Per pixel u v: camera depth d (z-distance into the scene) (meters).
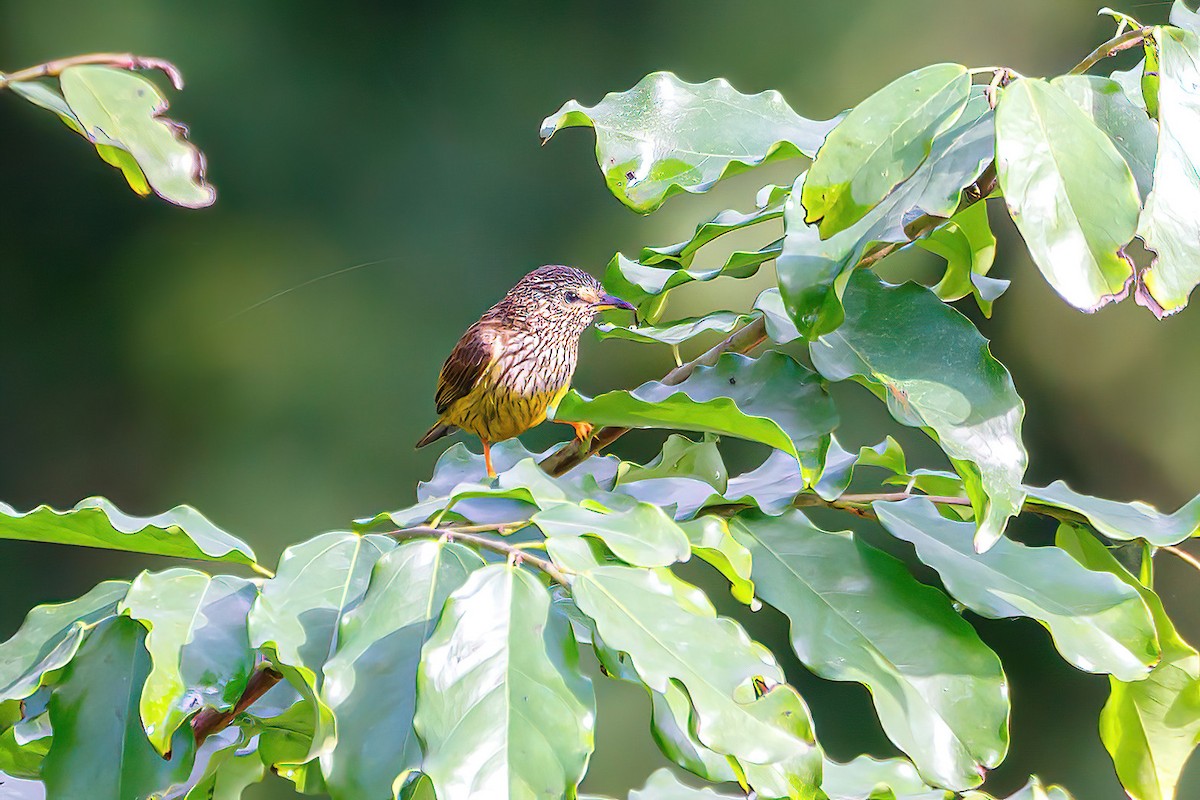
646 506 3.84
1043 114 3.64
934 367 4.22
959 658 4.04
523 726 3.27
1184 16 4.24
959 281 5.79
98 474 15.52
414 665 3.55
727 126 5.34
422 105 15.63
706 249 14.23
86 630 3.88
